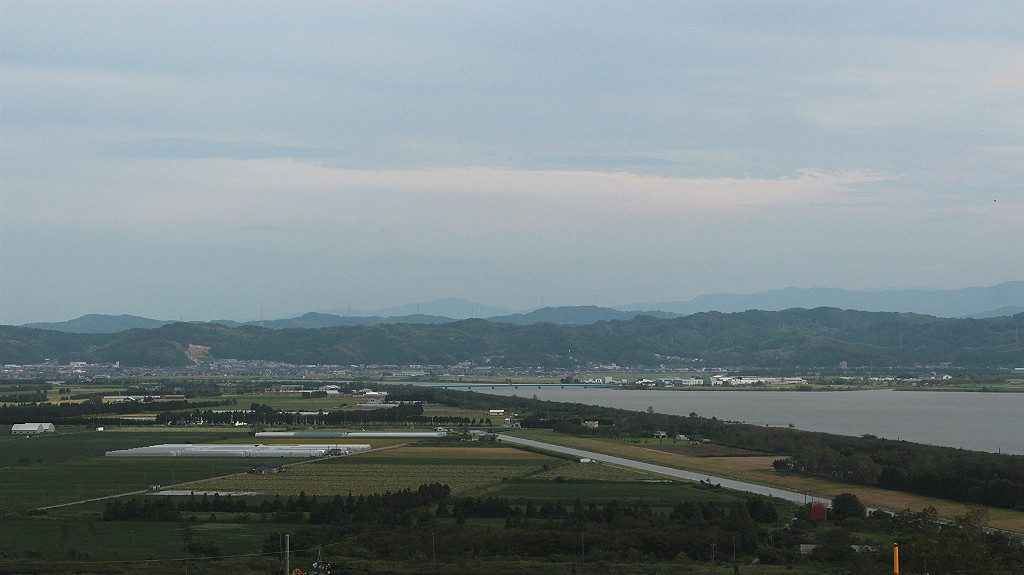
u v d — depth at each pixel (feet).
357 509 602.85
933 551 459.73
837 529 548.72
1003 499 640.99
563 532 531.91
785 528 560.61
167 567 476.13
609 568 476.54
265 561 492.13
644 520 570.87
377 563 483.51
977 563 457.68
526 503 640.99
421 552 505.66
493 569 472.44
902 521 543.39
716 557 502.79
